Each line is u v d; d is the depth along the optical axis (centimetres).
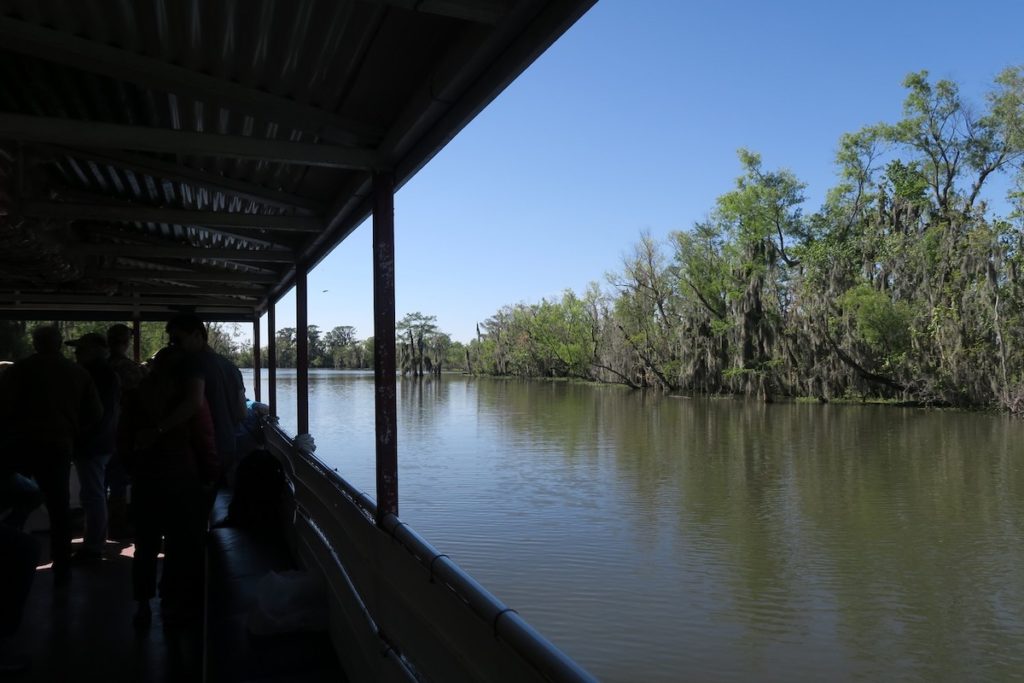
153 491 371
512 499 2475
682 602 1528
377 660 252
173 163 436
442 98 256
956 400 4741
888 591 1636
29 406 421
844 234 5741
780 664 1257
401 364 14238
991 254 4378
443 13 204
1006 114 4981
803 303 5450
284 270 771
